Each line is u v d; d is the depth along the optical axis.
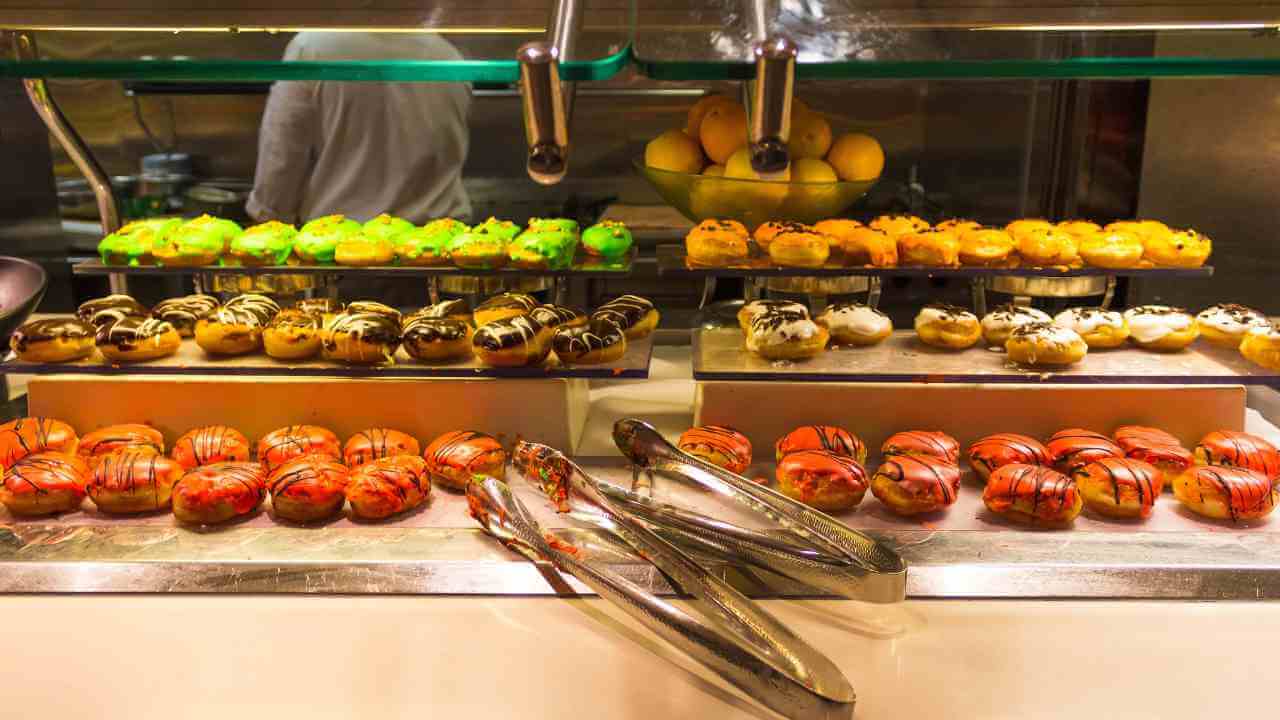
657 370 1.25
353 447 0.94
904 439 0.94
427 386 1.00
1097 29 0.82
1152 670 0.69
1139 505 0.85
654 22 0.84
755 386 1.00
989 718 0.65
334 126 1.40
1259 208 1.29
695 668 0.70
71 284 1.58
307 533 0.84
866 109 1.32
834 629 0.74
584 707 0.66
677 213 1.26
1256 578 0.77
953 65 0.76
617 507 0.82
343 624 0.74
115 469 0.85
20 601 0.77
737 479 0.86
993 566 0.79
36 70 0.77
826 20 0.85
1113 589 0.77
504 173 1.43
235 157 1.52
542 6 0.88
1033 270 0.99
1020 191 1.33
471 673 0.69
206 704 0.66
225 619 0.75
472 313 1.11
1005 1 0.89
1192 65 0.77
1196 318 1.03
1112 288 1.07
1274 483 0.90
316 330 0.98
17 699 0.66
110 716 0.65
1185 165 1.28
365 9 0.87
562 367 0.96
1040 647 0.72
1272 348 0.95
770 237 0.99
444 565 0.79
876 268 0.98
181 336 1.05
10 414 1.06
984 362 0.99
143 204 1.54
